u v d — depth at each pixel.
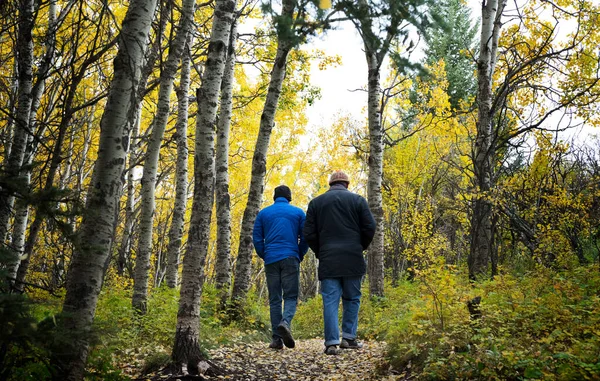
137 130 13.85
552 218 9.55
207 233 5.21
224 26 5.77
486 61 10.42
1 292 2.55
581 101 10.81
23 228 7.84
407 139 25.66
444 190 25.08
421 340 4.89
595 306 4.64
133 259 17.98
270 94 10.28
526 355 3.80
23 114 6.68
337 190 5.93
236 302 9.55
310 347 7.50
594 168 11.38
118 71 3.68
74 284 3.39
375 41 3.34
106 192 3.56
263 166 10.29
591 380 3.23
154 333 6.84
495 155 10.51
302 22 3.18
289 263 6.54
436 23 3.44
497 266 9.08
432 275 5.58
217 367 5.14
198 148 5.33
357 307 5.73
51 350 2.56
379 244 12.03
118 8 10.44
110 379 3.43
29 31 6.62
